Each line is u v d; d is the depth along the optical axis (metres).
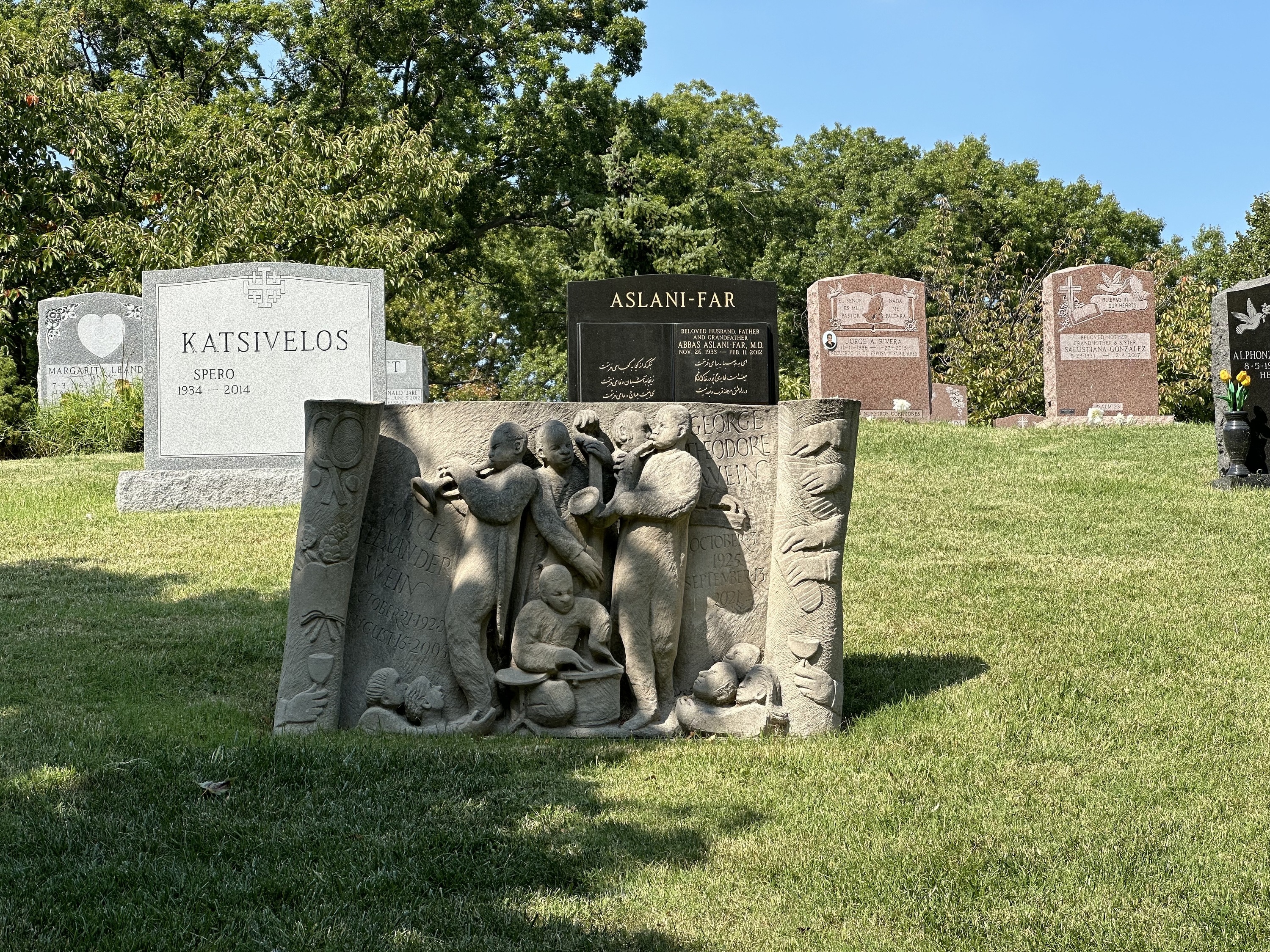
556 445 5.86
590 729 5.81
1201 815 4.90
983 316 26.23
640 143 33.44
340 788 4.96
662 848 4.52
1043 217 40.09
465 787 5.00
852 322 19.77
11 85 21.06
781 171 42.38
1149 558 9.73
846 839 4.62
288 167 23.16
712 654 6.05
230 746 5.34
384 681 5.79
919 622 7.99
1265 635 7.52
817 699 5.83
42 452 17.55
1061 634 7.60
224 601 8.23
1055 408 19.19
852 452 5.94
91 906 3.97
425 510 5.95
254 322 12.61
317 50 31.39
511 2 32.84
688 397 12.12
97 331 19.80
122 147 23.23
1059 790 5.15
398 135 24.91
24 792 4.80
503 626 5.84
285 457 12.62
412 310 40.78
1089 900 4.19
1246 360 13.02
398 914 3.98
